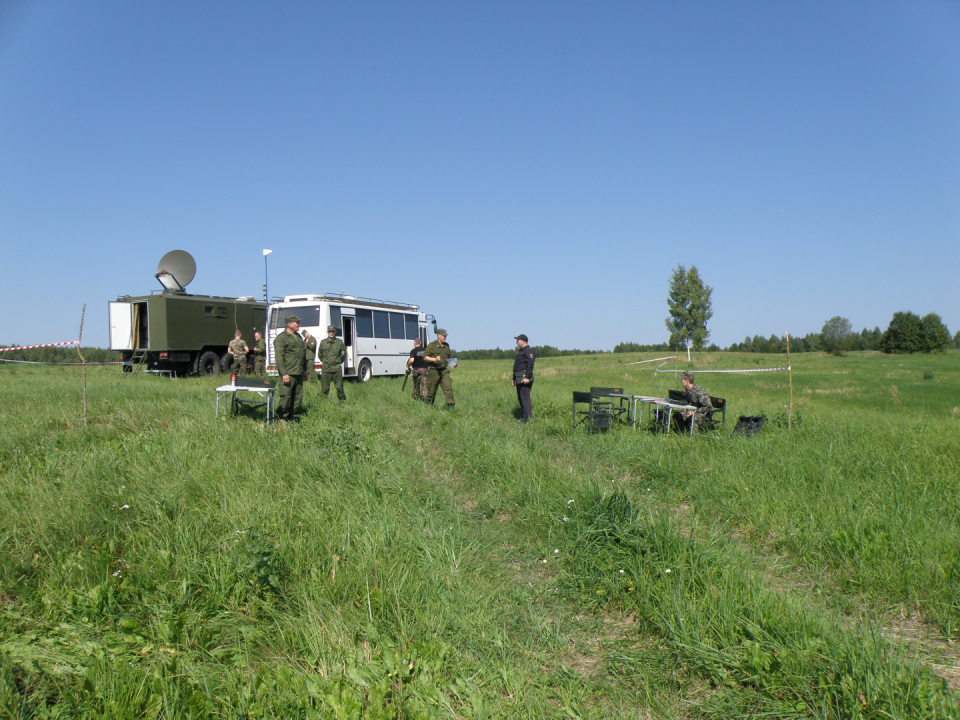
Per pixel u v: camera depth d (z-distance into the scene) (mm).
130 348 22469
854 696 2975
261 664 3277
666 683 3305
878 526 5266
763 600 3863
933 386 21844
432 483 7098
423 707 2930
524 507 5996
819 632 3531
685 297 68062
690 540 4801
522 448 8594
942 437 9047
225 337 24328
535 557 4969
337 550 4527
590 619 4023
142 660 3256
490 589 4266
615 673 3428
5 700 2754
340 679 3064
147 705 2830
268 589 3957
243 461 6945
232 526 4969
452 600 4016
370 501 5875
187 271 24641
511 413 13492
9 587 3908
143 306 22828
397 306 24375
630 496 6414
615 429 10609
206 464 6809
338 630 3521
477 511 6156
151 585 3932
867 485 6508
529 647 3645
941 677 3264
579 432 10500
